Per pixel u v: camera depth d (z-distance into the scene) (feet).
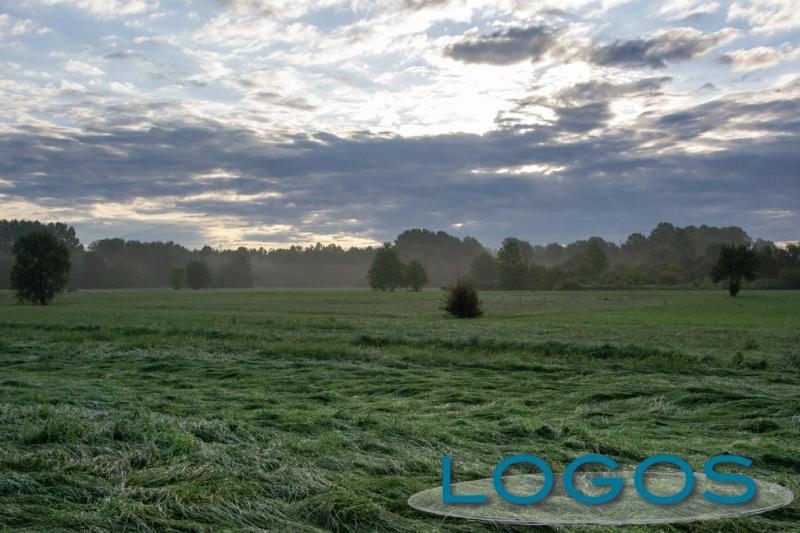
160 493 17.92
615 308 197.98
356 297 317.42
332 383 46.21
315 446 23.65
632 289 424.05
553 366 53.93
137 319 125.59
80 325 100.37
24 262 261.85
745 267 290.35
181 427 25.41
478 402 38.14
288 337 79.87
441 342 72.18
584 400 38.37
